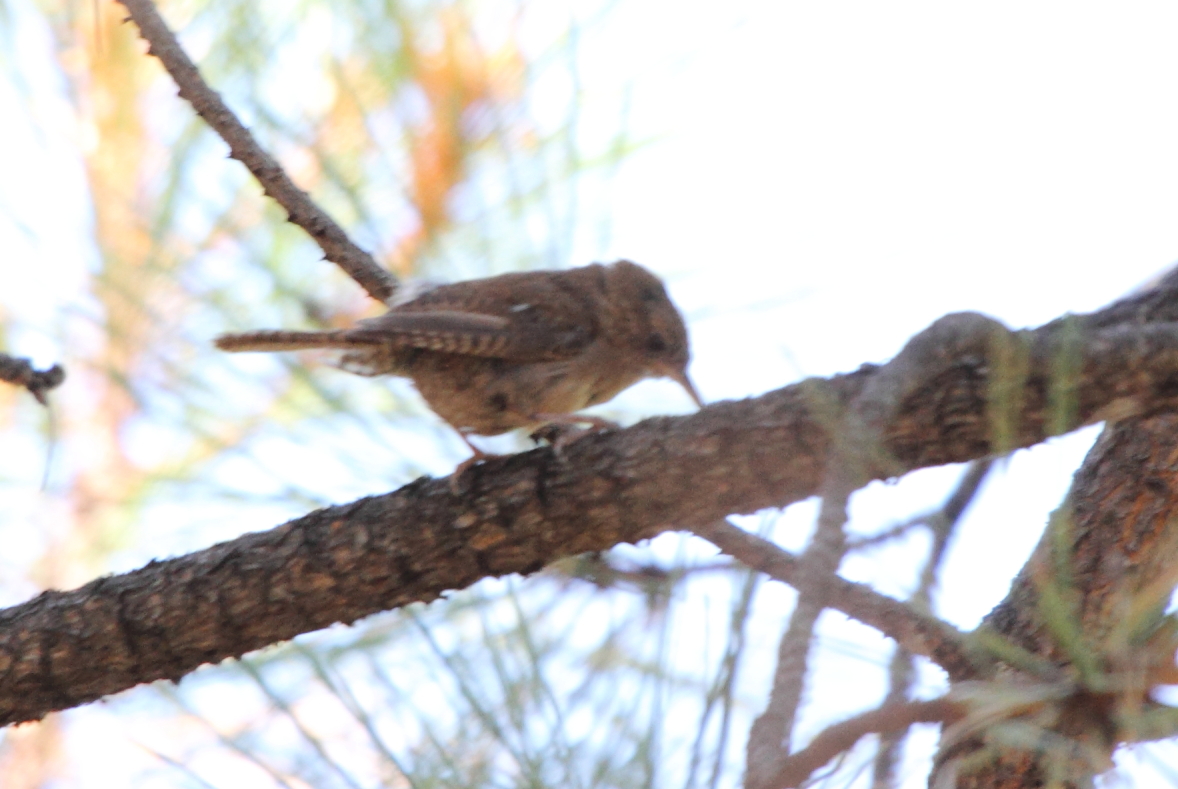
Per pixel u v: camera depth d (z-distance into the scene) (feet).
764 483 20.72
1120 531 20.21
